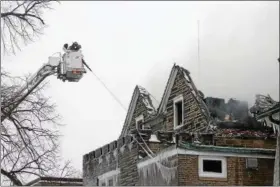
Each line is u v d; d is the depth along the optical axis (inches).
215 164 996.6
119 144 1161.4
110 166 1188.5
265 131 1104.2
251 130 1106.1
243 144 1067.9
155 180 1027.9
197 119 1158.3
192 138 1029.2
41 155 1053.8
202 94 1224.2
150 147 1092.5
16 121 1051.3
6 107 1037.2
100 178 1221.1
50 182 1195.9
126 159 1128.8
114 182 1164.5
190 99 1192.8
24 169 1034.7
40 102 1093.1
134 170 1096.2
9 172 1015.0
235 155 1007.6
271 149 1037.2
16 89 1073.5
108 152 1202.0
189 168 978.1
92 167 1264.8
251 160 1010.1
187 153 982.4
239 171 1003.9
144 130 1105.4
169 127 1253.7
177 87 1246.3
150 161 1049.5
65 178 1248.8
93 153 1266.0
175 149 981.8
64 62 1229.1
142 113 1379.2
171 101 1262.3
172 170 983.6
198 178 979.9
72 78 1244.5
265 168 1019.3
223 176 993.5
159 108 1300.4
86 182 1269.7
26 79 1106.1
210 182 983.6
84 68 1251.8
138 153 1090.1
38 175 1051.3
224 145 1055.0
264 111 1017.5
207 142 1041.5
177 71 1248.2
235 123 1110.4
